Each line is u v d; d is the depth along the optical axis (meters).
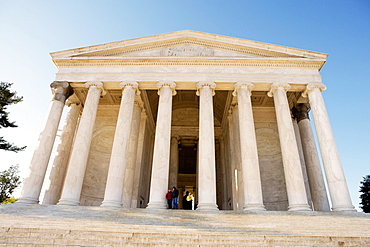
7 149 28.27
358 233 11.39
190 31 26.47
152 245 9.78
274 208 27.50
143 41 26.23
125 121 22.80
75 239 10.07
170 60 25.19
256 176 20.33
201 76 24.67
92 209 16.97
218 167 36.53
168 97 23.70
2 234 10.27
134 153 26.95
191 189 47.56
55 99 23.83
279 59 24.84
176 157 35.66
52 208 16.73
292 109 30.28
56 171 26.12
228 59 25.00
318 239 10.40
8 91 29.05
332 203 19.73
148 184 32.91
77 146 21.64
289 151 21.22
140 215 15.27
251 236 10.43
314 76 24.61
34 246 9.52
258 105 32.16
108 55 26.14
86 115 22.97
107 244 9.81
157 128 22.44
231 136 29.00
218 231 11.27
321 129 22.11
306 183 26.78
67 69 25.42
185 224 12.97
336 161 20.58
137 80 24.55
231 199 28.53
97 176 29.64
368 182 50.31
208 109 22.97
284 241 10.20
